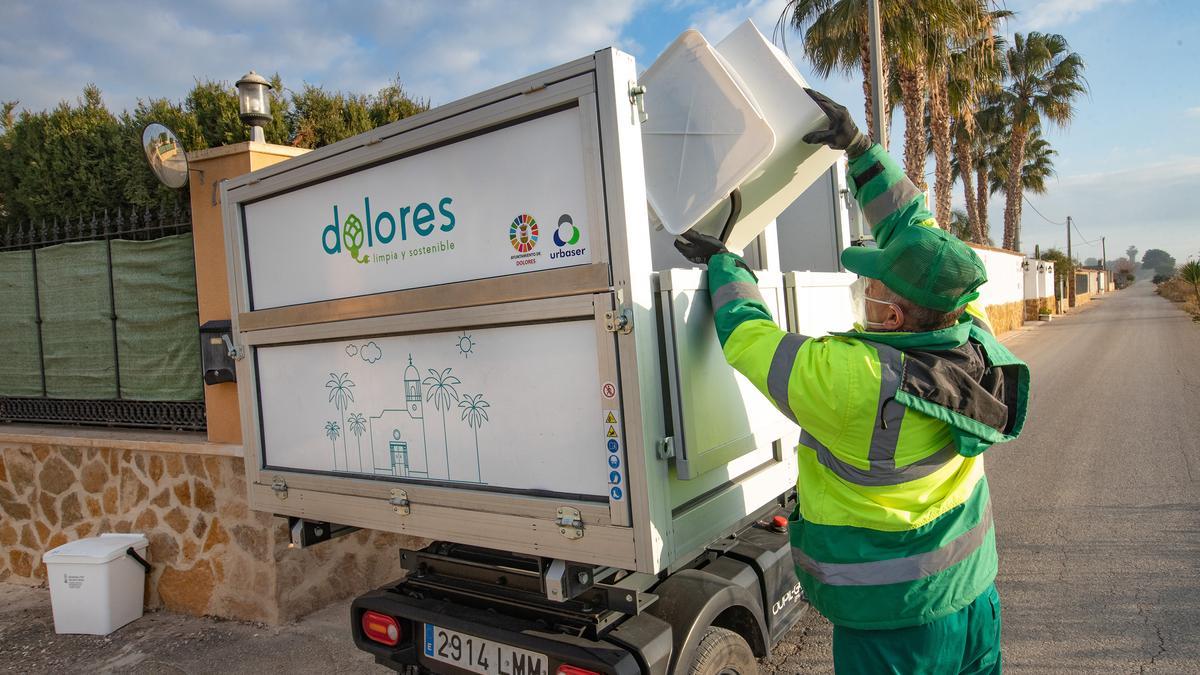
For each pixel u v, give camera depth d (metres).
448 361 2.47
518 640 2.37
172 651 4.34
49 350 5.66
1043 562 5.00
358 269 2.72
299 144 7.59
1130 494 6.37
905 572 1.97
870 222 2.42
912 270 1.93
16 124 6.24
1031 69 33.41
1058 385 13.39
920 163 16.41
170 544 4.90
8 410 6.03
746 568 2.85
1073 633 3.98
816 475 2.13
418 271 2.52
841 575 2.02
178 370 4.93
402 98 8.99
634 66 2.09
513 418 2.32
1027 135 35.84
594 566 2.34
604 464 2.11
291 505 3.02
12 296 5.84
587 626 2.39
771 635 2.93
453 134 2.35
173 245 4.86
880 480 1.95
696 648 2.40
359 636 2.85
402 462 2.64
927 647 1.99
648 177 2.60
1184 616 4.08
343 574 4.89
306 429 2.99
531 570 2.62
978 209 38.59
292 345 3.00
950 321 2.04
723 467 2.48
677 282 2.19
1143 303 51.56
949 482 2.05
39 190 6.02
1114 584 4.56
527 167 2.22
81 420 5.53
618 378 2.05
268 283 3.07
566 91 2.10
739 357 2.10
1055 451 8.16
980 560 2.07
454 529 2.46
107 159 5.65
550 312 2.17
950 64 19.50
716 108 2.47
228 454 4.48
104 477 5.16
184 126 6.12
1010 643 3.92
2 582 5.79
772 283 2.77
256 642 4.36
